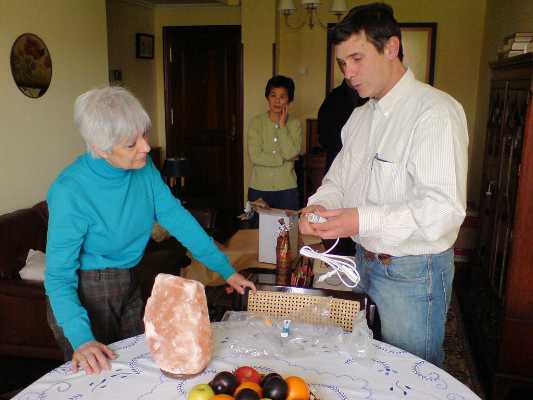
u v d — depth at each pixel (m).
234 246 2.54
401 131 1.52
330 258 1.62
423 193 1.41
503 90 2.80
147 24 5.83
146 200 1.63
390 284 1.59
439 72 5.16
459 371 2.67
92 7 3.82
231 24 5.86
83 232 1.47
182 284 1.20
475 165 4.76
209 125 6.18
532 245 2.25
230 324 1.51
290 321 1.55
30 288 2.52
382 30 1.45
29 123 3.25
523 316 2.31
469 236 4.19
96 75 3.92
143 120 1.39
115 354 1.36
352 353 1.37
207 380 1.24
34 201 3.34
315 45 5.29
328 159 3.88
